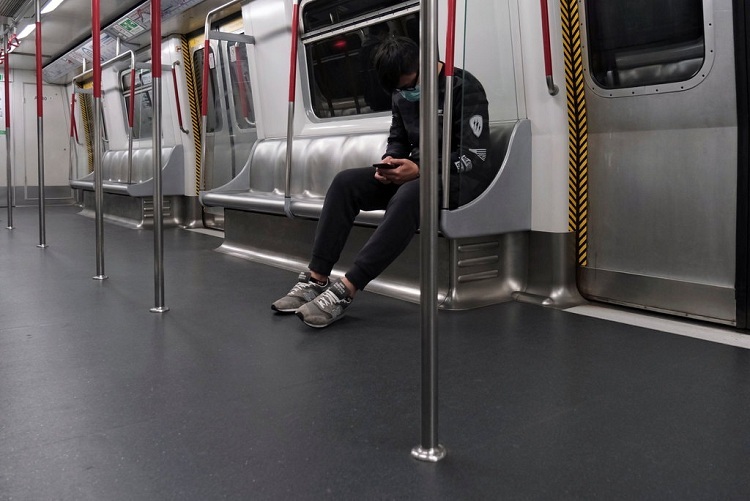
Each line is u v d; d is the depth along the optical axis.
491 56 3.08
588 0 2.99
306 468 1.37
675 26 2.72
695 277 2.77
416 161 2.92
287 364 2.13
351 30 4.31
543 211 3.16
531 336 2.49
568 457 1.42
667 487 1.28
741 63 2.49
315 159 4.48
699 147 2.70
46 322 2.73
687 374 2.02
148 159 7.45
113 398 1.81
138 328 2.63
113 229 6.88
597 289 3.14
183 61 6.95
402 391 1.87
